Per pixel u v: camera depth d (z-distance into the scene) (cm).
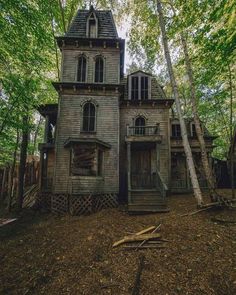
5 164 2003
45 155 1562
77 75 1457
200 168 1823
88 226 868
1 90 1198
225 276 506
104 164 1334
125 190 1535
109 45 1496
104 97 1428
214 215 842
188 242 650
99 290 495
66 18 1791
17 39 993
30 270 618
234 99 1775
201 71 1185
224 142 2552
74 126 1373
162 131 1636
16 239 847
